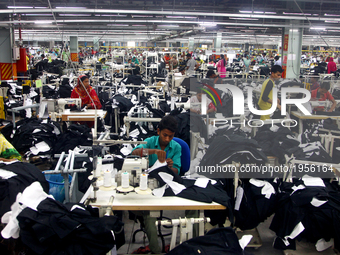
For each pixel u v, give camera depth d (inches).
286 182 99.3
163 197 83.4
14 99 281.1
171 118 96.0
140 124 170.1
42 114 181.6
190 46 991.0
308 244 100.8
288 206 93.6
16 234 70.8
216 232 73.7
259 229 116.1
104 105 231.8
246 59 598.2
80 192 109.8
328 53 997.2
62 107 183.0
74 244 66.8
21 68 445.7
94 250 66.6
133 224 117.6
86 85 200.7
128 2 466.0
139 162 87.5
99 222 69.3
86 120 177.6
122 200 81.2
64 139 143.5
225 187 95.3
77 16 526.0
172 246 76.6
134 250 101.3
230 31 713.0
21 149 139.3
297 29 476.1
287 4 432.1
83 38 1194.6
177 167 101.0
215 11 407.5
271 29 702.5
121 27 735.1
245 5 453.4
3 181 80.7
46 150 139.3
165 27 679.7
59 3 421.4
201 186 88.4
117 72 463.2
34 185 76.6
